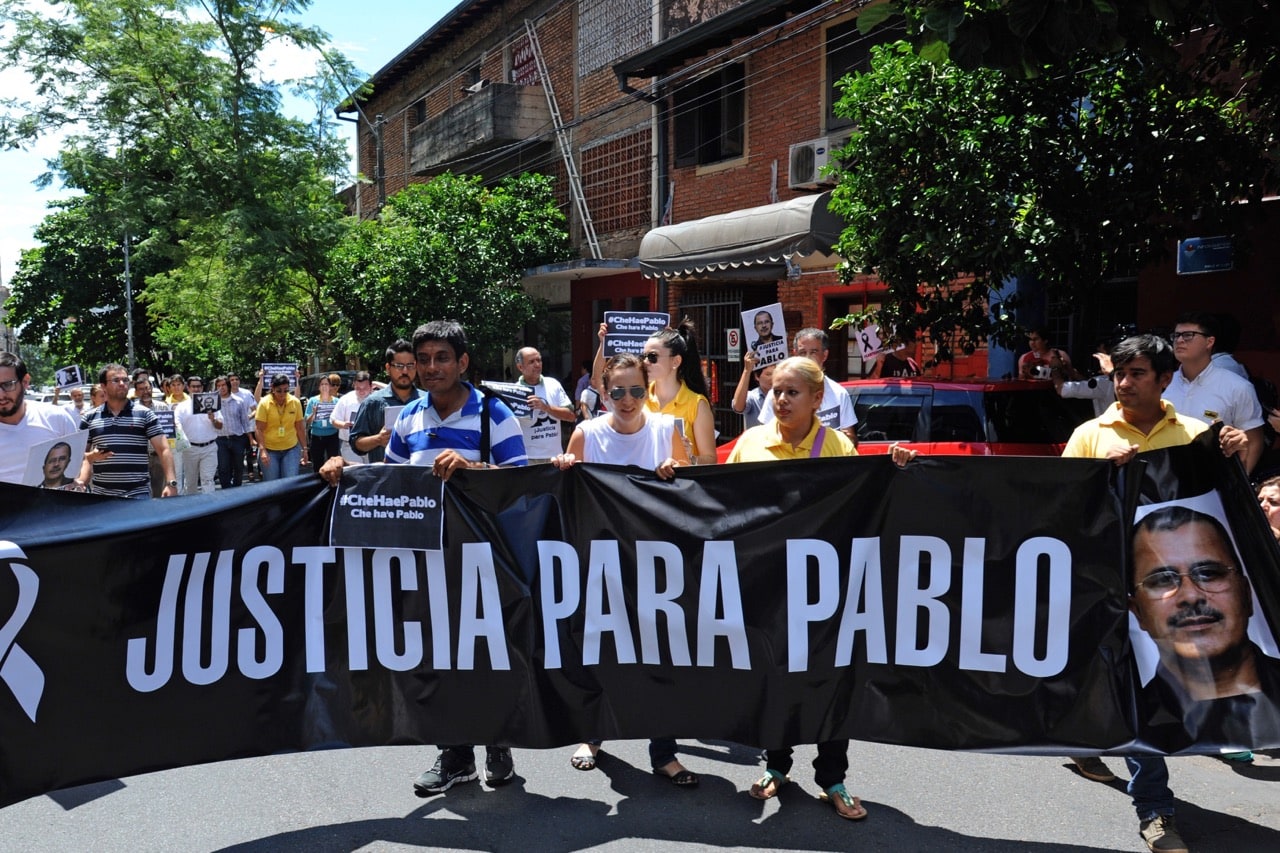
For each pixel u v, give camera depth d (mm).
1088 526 4066
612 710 4328
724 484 4301
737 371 17438
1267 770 5062
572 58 22703
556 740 4316
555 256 21797
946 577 4152
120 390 7770
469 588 4344
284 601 4266
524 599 4348
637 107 20266
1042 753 4051
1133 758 4184
